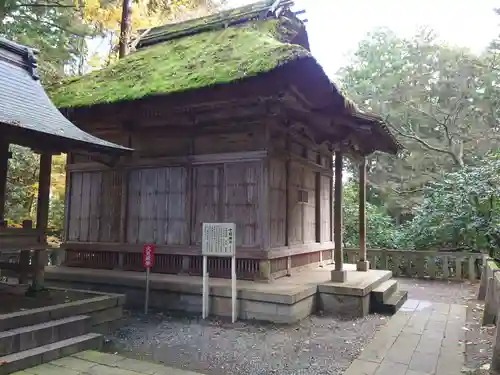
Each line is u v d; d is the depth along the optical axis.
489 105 16.05
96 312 5.59
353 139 8.44
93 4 12.03
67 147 5.71
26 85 6.46
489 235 9.99
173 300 6.98
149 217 8.29
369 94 17.78
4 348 4.08
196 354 4.86
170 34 10.16
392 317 6.72
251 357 4.77
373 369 4.35
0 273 6.86
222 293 6.54
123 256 8.43
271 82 6.23
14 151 12.84
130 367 4.14
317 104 7.05
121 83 8.11
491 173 10.13
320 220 9.65
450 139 16.47
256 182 7.38
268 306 6.26
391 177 19.27
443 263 11.27
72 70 15.62
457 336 5.63
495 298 6.13
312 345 5.23
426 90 16.95
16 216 12.52
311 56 5.75
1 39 6.51
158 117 7.98
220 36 9.03
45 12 11.69
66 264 8.95
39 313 4.77
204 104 7.14
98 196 8.84
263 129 7.35
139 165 8.38
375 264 12.00
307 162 8.98
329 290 7.00
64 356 4.43
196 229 7.82
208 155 7.74
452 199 11.45
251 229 7.36
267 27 8.78
